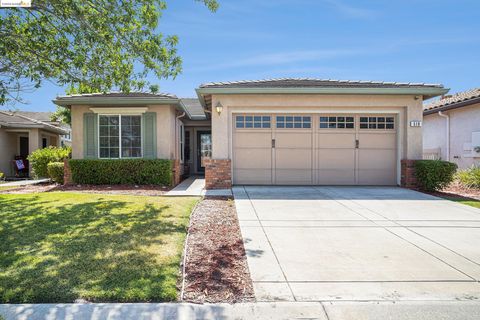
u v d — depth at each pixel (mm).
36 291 3238
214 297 3303
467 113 13570
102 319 2850
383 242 5125
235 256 4484
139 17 6926
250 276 3826
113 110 11867
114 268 3818
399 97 10891
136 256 4207
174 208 7168
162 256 4234
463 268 4094
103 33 6703
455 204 8141
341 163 11250
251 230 5773
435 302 3258
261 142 11180
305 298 3314
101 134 12023
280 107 10961
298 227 5984
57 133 21422
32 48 6930
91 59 7285
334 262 4281
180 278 3715
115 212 6621
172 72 7520
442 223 6309
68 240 4816
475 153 13070
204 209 7492
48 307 2996
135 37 6992
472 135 13281
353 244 5023
